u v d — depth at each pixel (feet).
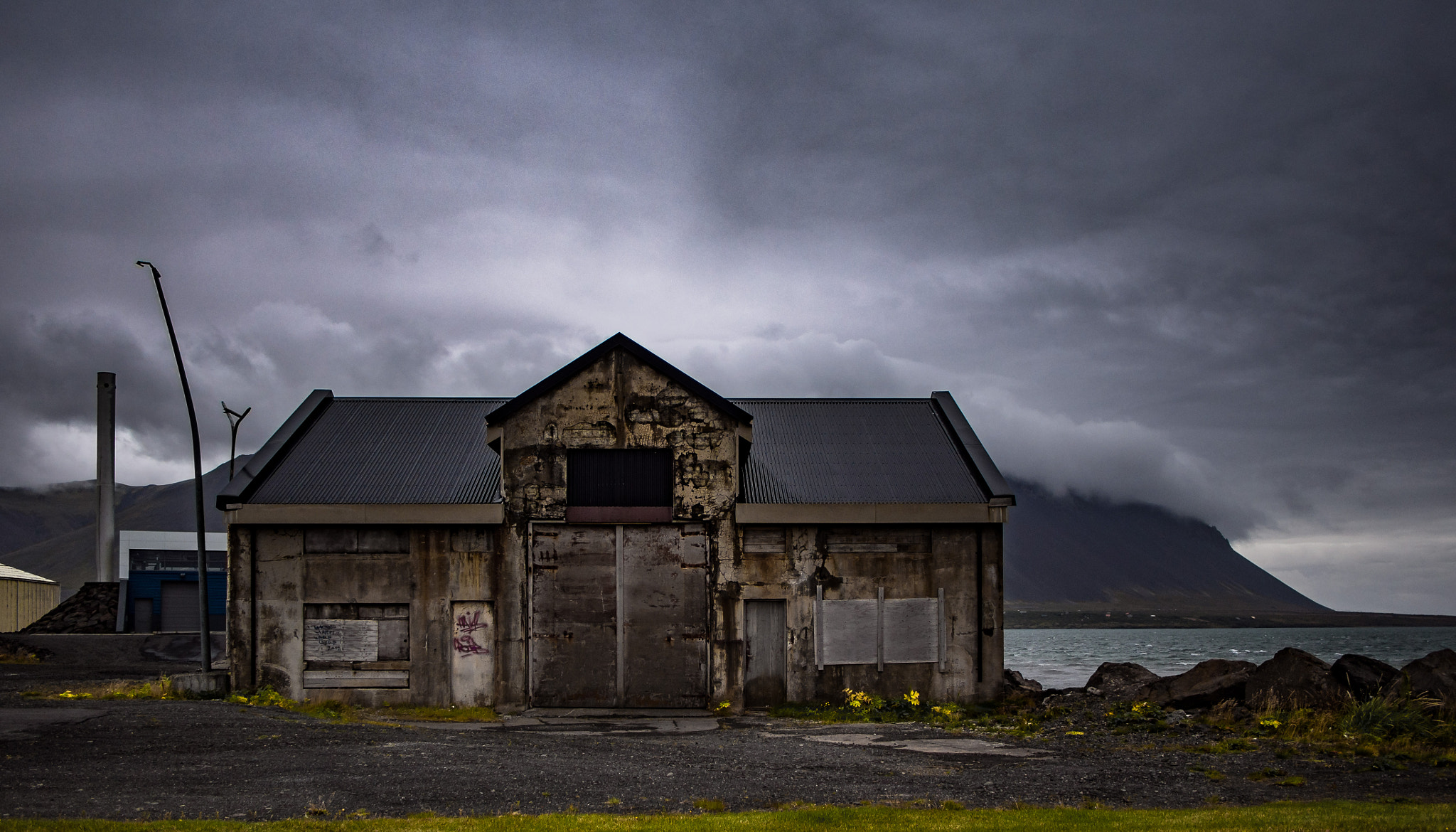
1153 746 56.24
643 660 78.95
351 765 45.06
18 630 178.09
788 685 79.56
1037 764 49.75
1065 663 309.42
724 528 80.23
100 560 161.07
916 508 80.48
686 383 81.05
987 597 81.56
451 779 42.39
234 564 79.71
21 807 34.76
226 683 78.95
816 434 93.91
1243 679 67.77
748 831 32.22
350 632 79.51
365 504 79.51
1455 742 54.65
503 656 79.00
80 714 57.62
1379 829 32.83
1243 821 34.37
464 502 81.15
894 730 66.44
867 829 32.65
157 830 31.19
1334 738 56.70
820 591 80.38
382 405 98.37
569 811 37.01
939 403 98.22
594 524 79.87
